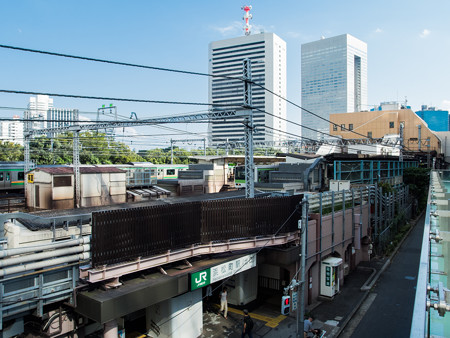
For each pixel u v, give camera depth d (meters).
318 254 17.34
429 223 6.54
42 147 50.72
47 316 10.40
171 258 12.36
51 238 11.22
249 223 14.61
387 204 28.64
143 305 10.76
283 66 157.00
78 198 23.11
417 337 2.48
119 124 20.27
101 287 10.70
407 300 17.94
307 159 36.81
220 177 41.09
